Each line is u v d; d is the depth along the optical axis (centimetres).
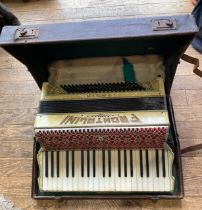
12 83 165
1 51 176
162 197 121
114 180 119
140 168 118
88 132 103
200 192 127
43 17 190
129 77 111
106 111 105
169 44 97
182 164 133
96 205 129
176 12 180
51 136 106
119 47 99
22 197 133
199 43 162
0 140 147
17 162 141
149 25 86
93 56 105
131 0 190
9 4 198
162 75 112
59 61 108
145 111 104
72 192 125
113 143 112
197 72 110
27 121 152
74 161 120
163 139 107
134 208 127
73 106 107
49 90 112
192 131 141
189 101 150
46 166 121
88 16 187
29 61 101
